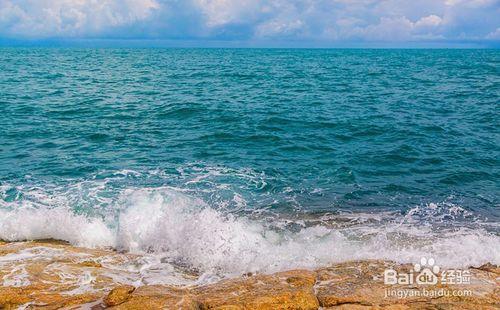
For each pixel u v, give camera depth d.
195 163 13.35
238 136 16.75
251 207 10.02
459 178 12.05
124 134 17.11
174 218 8.78
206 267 7.21
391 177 12.16
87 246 8.21
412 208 10.01
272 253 7.52
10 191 10.78
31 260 7.00
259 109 22.66
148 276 6.77
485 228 8.86
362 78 41.94
